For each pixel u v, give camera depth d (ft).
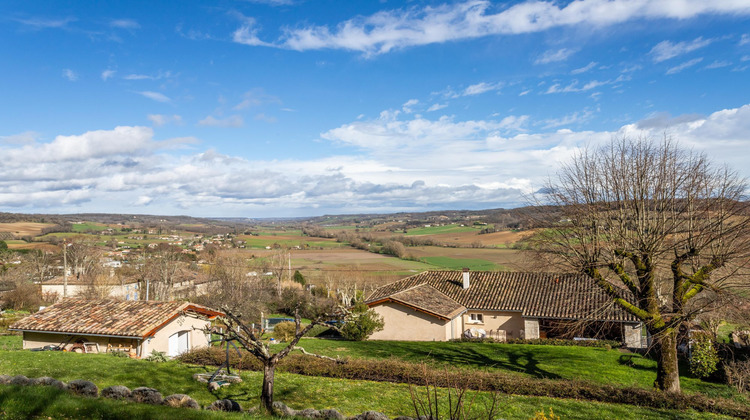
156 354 74.74
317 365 67.56
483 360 88.43
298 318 40.06
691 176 68.39
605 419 49.39
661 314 64.90
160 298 188.14
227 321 39.52
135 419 34.32
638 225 68.18
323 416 41.78
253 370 67.72
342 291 201.36
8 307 190.60
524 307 116.98
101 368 61.98
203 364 70.44
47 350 76.59
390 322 116.06
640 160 71.41
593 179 73.82
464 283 132.46
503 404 53.36
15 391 37.24
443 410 49.83
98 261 253.65
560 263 73.26
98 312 87.04
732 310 64.03
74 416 34.24
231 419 35.42
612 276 74.08
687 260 66.08
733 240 62.90
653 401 55.62
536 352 97.19
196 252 333.01
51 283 224.53
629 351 100.17
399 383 62.49
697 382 78.33
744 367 73.00
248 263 256.73
